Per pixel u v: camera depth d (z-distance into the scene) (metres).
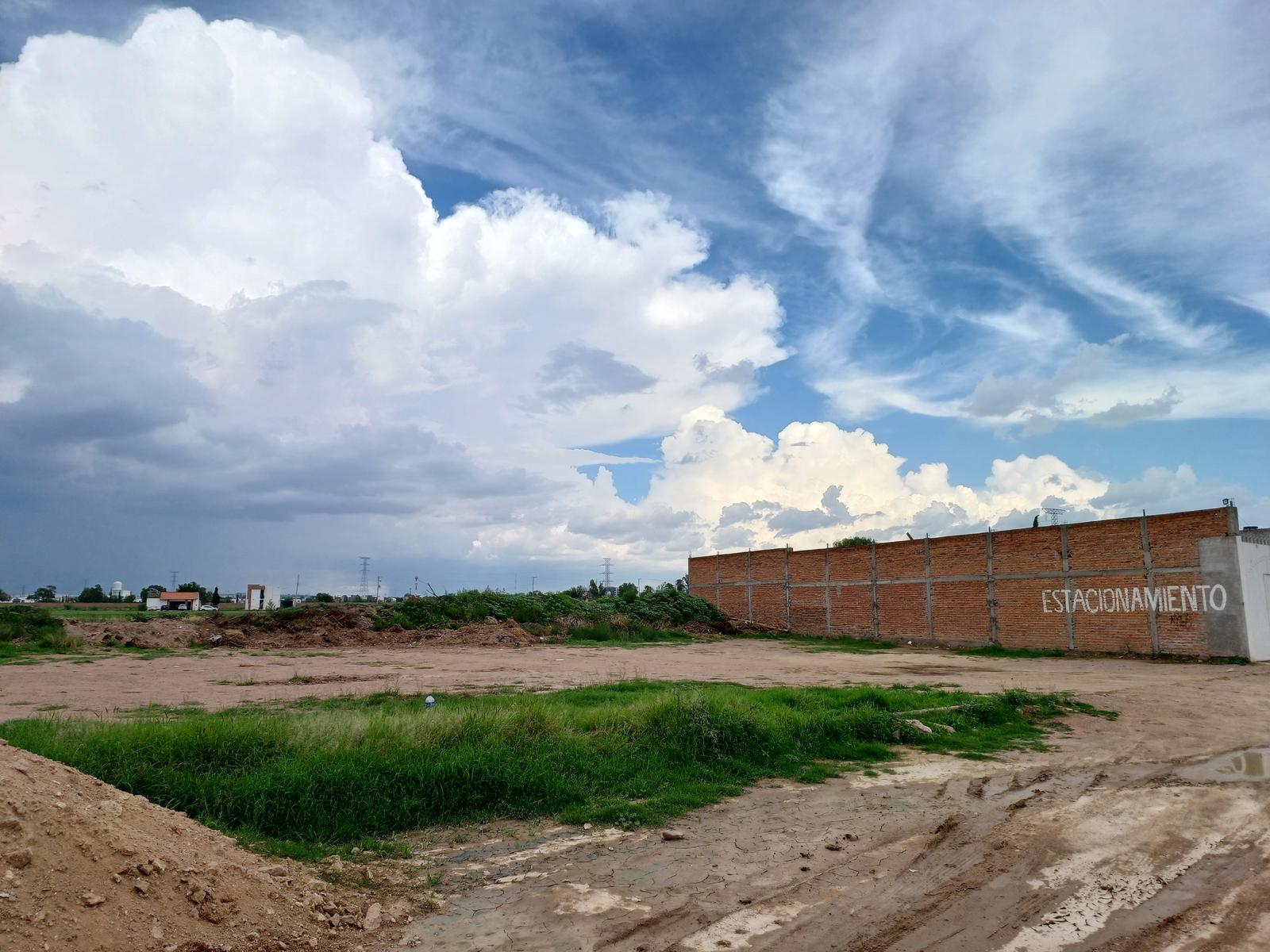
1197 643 28.16
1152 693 17.19
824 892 6.19
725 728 11.15
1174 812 8.41
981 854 7.05
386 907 5.86
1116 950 5.15
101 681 18.91
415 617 38.19
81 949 4.32
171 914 4.87
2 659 24.25
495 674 21.88
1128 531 30.47
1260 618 27.70
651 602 48.62
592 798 8.94
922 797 9.21
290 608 36.91
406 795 8.19
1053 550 33.03
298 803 7.54
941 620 37.53
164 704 14.86
